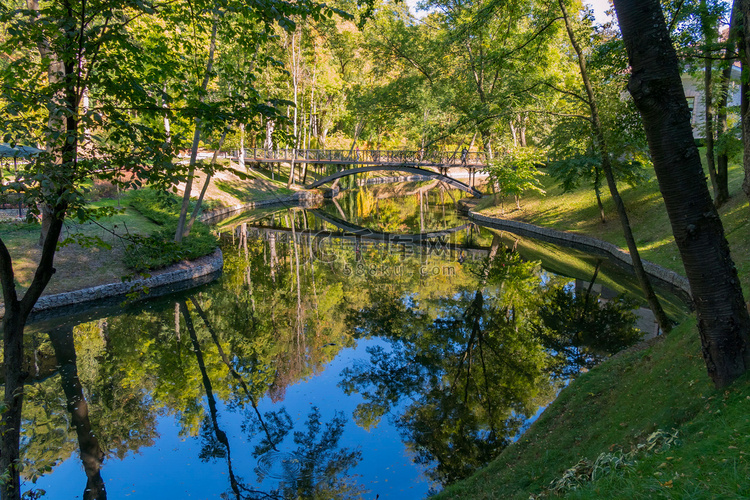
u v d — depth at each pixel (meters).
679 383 5.91
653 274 17.58
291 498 6.96
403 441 8.41
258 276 20.31
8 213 20.31
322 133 56.03
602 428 6.26
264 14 5.51
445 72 29.17
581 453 5.83
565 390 8.52
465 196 50.84
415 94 30.89
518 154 28.34
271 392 10.51
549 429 7.34
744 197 16.38
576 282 17.83
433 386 10.57
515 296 16.78
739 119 18.67
